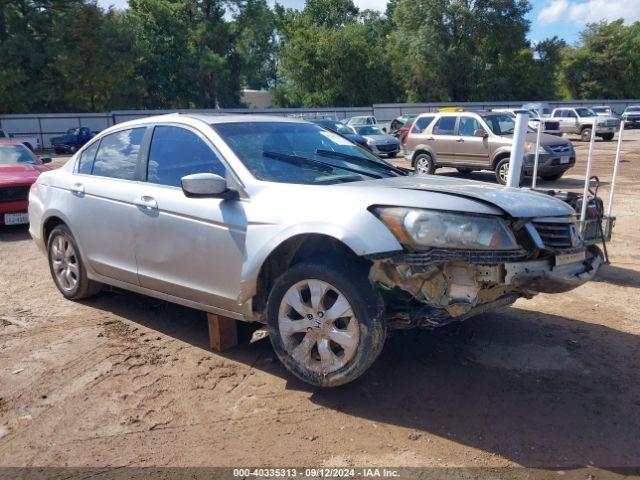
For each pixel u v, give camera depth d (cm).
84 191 512
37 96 4728
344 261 356
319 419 351
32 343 472
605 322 504
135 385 398
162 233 439
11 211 944
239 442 330
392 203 344
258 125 464
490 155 1481
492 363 421
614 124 3033
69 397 384
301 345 371
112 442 333
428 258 332
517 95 5784
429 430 336
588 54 6316
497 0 5403
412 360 427
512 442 323
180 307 550
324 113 4631
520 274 343
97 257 507
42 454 323
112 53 4916
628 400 369
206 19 6106
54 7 4794
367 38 6906
